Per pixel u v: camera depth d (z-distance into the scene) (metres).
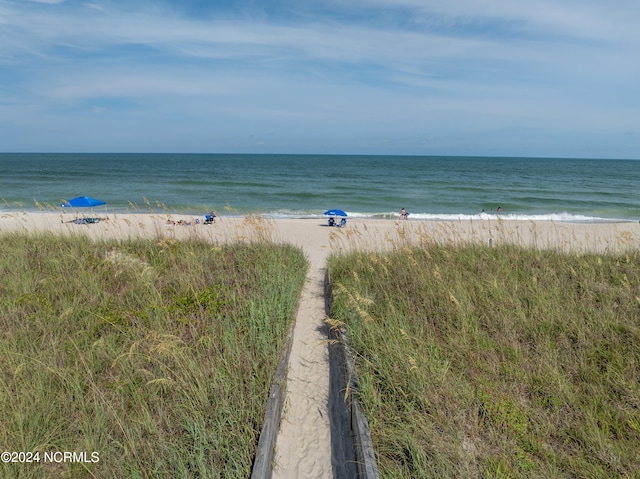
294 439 4.14
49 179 50.41
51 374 4.29
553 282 7.04
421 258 8.68
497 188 46.66
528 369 4.66
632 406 4.04
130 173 64.06
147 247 9.80
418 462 3.29
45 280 7.16
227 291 6.81
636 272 7.40
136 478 3.20
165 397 4.21
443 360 4.85
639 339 5.07
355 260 9.20
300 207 31.27
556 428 3.80
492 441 3.60
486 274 7.55
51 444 3.49
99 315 5.66
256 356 4.95
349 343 5.39
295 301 7.16
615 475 3.22
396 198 36.53
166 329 5.49
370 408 4.11
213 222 18.39
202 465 3.23
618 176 74.94
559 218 26.80
